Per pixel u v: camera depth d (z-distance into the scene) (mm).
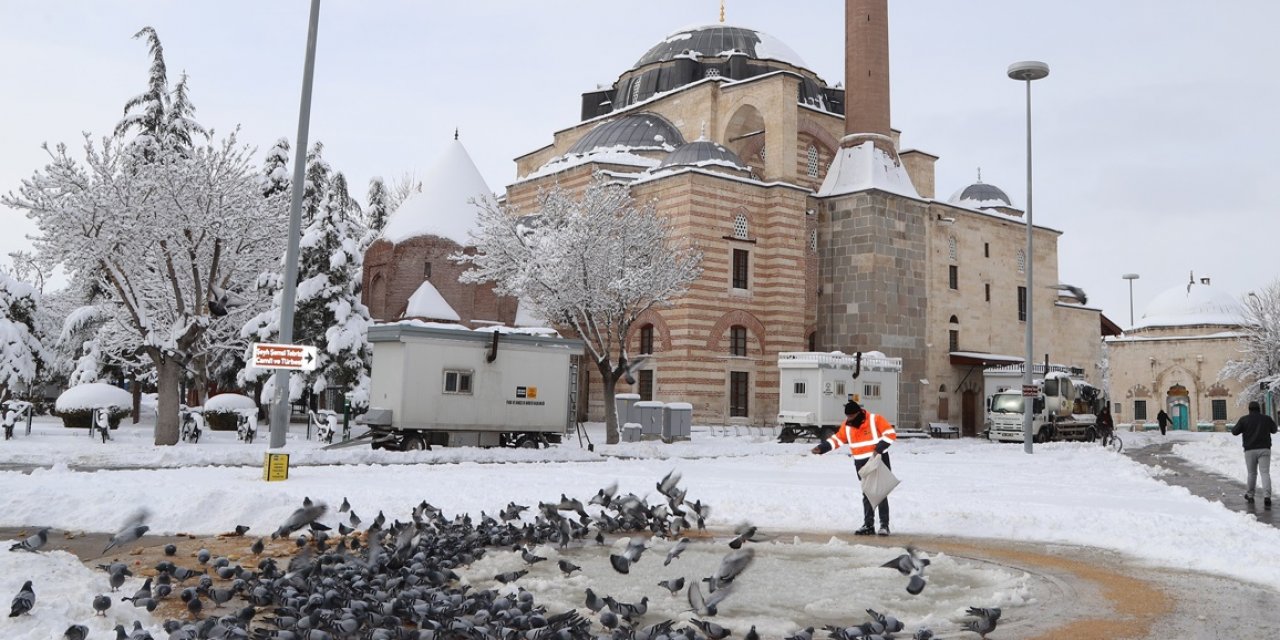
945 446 38812
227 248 30641
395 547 9242
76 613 6789
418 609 6719
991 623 6758
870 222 48406
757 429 43219
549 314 34938
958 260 56281
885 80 51469
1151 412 76562
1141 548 11516
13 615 6352
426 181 44125
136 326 30125
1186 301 79062
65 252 27906
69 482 15945
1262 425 17547
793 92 48344
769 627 7371
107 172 28031
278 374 17688
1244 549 11180
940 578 9664
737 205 45031
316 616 6523
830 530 13258
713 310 43594
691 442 35094
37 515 12242
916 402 49406
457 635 6578
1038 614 8016
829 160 55125
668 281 34906
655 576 9500
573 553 10836
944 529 13227
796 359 37875
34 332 39031
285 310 18562
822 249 50312
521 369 28172
